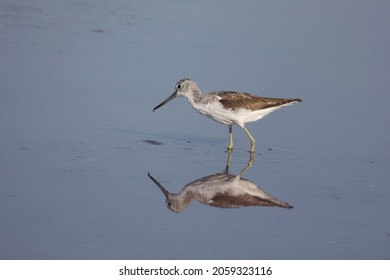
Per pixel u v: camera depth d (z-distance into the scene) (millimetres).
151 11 23328
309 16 23656
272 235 11984
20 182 13305
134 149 15320
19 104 16844
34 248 11164
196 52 20453
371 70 19953
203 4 24250
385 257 11430
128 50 20297
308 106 17938
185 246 11484
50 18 22188
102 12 22984
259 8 24125
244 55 20453
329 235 12055
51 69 18859
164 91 18141
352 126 16969
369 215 12828
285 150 15859
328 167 14945
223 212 12734
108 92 17922
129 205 12727
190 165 14750
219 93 15906
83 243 11367
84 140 15477
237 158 15359
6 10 22484
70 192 13055
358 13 24047
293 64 20062
